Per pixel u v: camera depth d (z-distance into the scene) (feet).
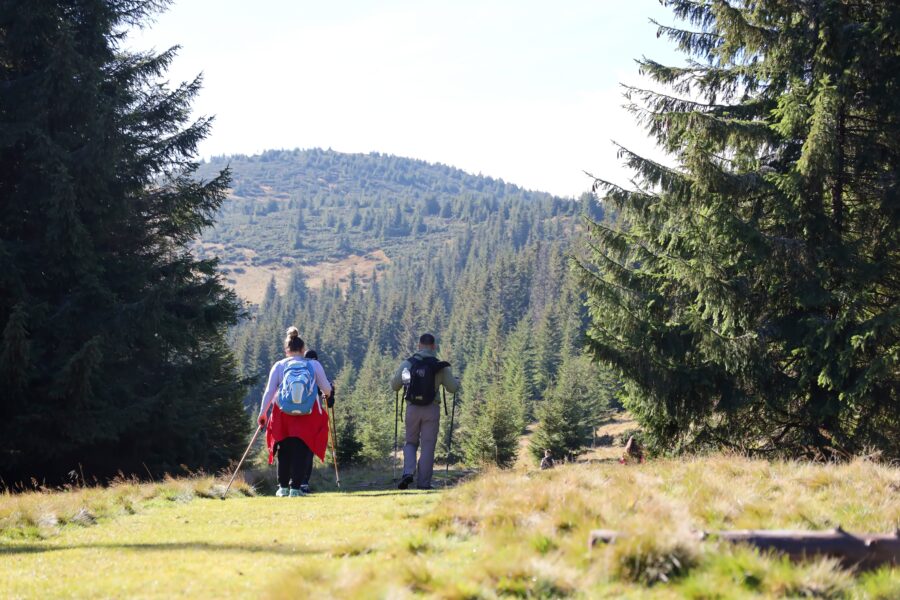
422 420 33.12
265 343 633.20
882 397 45.70
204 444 78.64
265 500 26.61
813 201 45.60
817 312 46.32
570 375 259.39
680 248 52.24
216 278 70.95
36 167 54.60
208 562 14.07
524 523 14.97
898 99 44.70
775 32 47.70
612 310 53.16
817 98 43.73
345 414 130.00
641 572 11.03
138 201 67.21
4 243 51.83
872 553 11.58
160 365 65.26
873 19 46.09
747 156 50.78
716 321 48.98
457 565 12.31
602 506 15.06
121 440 63.62
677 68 55.36
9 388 51.31
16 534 19.45
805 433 47.78
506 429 162.09
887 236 45.98
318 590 10.66
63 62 54.03
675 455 52.01
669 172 50.83
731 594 10.09
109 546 16.81
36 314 51.96
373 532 16.88
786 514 15.62
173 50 71.61
